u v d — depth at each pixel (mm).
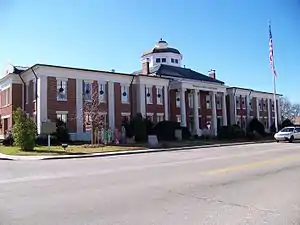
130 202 7746
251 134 44219
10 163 19156
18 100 38562
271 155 18828
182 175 11766
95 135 33469
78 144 32438
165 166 14711
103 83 39469
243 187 9398
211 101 50625
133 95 42281
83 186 9930
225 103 52625
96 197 8336
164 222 6172
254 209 7043
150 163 16359
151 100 43531
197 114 47000
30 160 21094
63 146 27203
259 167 13578
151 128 39781
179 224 6039
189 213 6766
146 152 26125
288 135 34438
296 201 7746
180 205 7422
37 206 7500
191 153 22609
